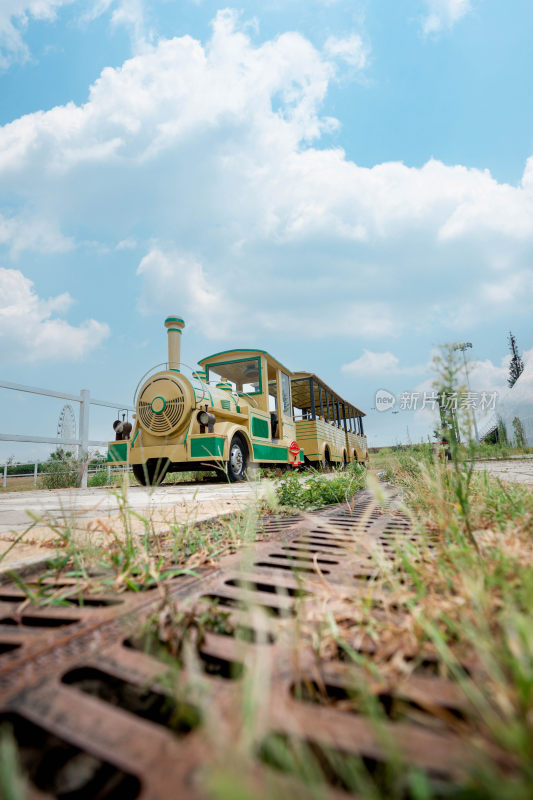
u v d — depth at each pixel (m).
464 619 0.91
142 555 1.81
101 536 2.33
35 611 1.34
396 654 0.89
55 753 0.76
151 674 0.88
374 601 1.32
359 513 3.55
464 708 0.71
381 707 0.77
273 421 11.38
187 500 4.60
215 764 0.53
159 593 1.50
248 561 1.07
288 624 1.09
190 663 0.71
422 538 1.65
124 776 0.72
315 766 0.61
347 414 20.28
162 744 0.64
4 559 1.94
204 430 7.87
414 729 0.68
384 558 1.61
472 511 2.11
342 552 2.07
